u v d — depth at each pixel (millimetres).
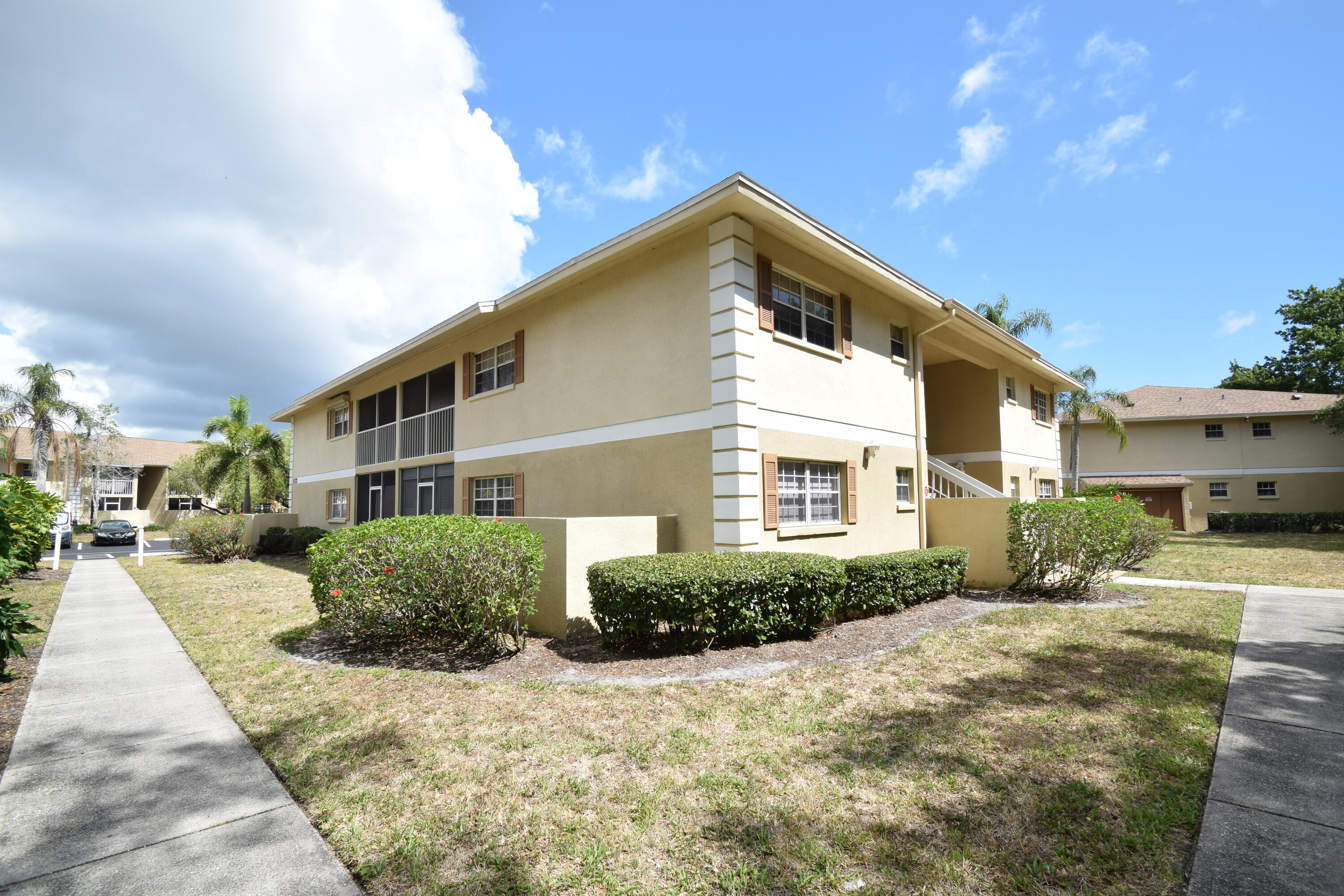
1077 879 2781
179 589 12703
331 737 4602
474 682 5875
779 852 3031
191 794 3729
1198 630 7625
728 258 8656
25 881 2842
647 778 3836
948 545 12141
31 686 5965
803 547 9586
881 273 10992
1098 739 4328
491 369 13859
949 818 3312
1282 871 2807
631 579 6590
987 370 15859
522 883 2812
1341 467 26156
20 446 38438
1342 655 6445
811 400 10031
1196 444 28516
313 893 2760
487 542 6742
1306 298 34219
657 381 9664
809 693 5391
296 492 25125
